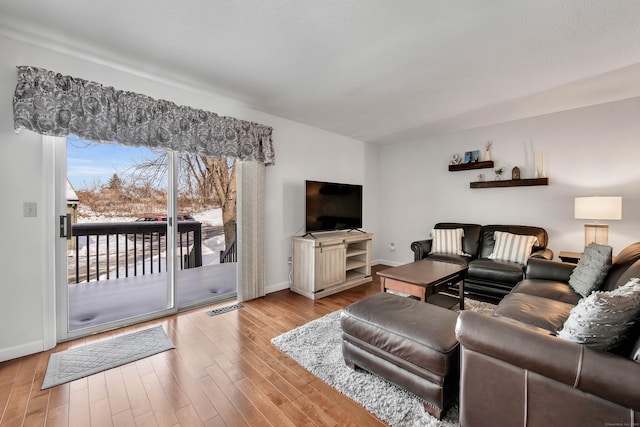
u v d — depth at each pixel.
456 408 1.56
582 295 2.07
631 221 3.08
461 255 3.73
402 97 3.07
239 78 2.61
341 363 1.98
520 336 1.16
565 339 1.16
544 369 1.09
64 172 2.27
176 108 2.68
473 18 1.77
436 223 4.70
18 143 2.03
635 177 3.06
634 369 0.94
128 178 2.69
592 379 0.99
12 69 2.00
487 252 3.70
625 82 2.69
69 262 2.84
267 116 3.58
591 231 3.01
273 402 1.61
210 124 2.91
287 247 3.84
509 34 1.94
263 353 2.14
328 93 2.96
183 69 2.44
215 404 1.60
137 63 2.33
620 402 0.95
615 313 1.06
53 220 2.19
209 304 3.19
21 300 2.06
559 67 2.40
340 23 1.83
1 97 1.96
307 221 3.72
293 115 3.67
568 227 3.47
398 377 1.63
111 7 1.68
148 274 3.41
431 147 4.75
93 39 2.01
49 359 2.03
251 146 3.23
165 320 2.74
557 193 3.54
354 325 1.84
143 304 2.93
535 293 2.21
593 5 1.64
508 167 3.92
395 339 1.62
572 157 3.43
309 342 2.28
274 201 3.68
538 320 1.69
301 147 4.02
